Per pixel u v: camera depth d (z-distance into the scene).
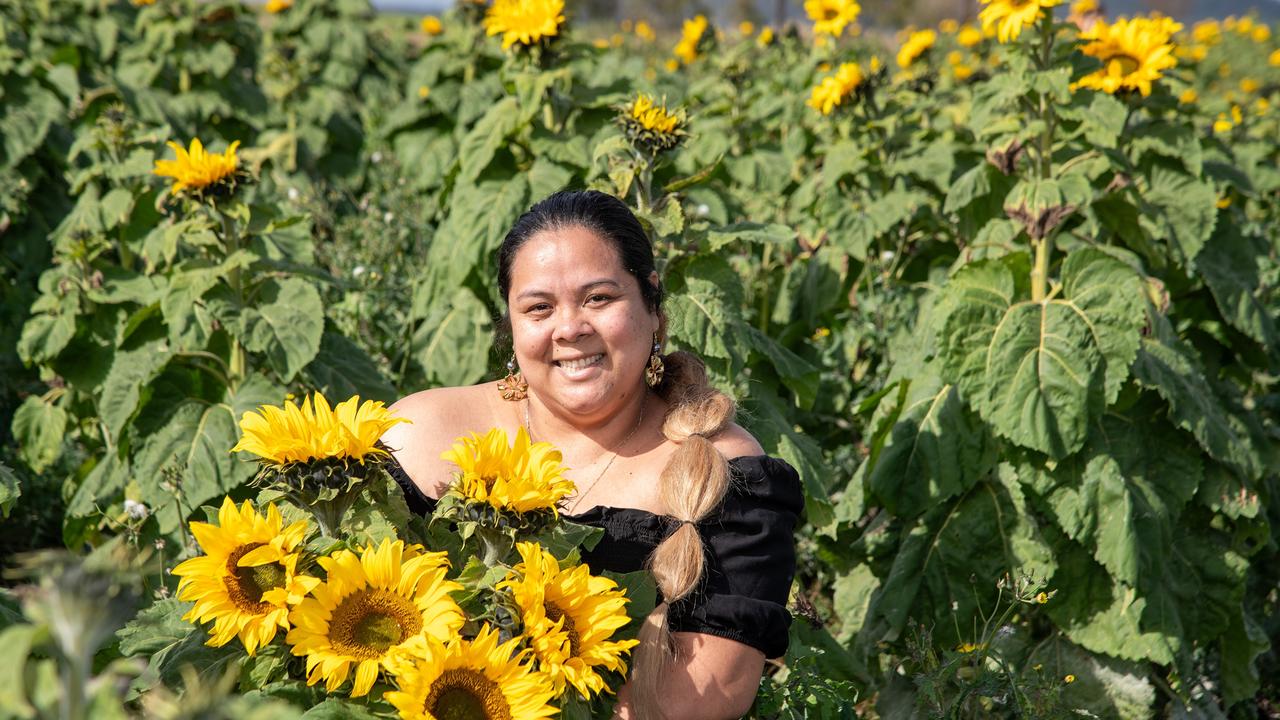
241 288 3.42
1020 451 3.18
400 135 7.39
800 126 6.54
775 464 2.29
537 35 4.11
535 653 1.80
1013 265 3.28
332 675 1.72
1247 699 3.50
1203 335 4.37
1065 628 3.22
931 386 3.38
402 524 2.03
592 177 3.95
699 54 8.27
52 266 6.10
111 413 3.45
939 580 3.27
